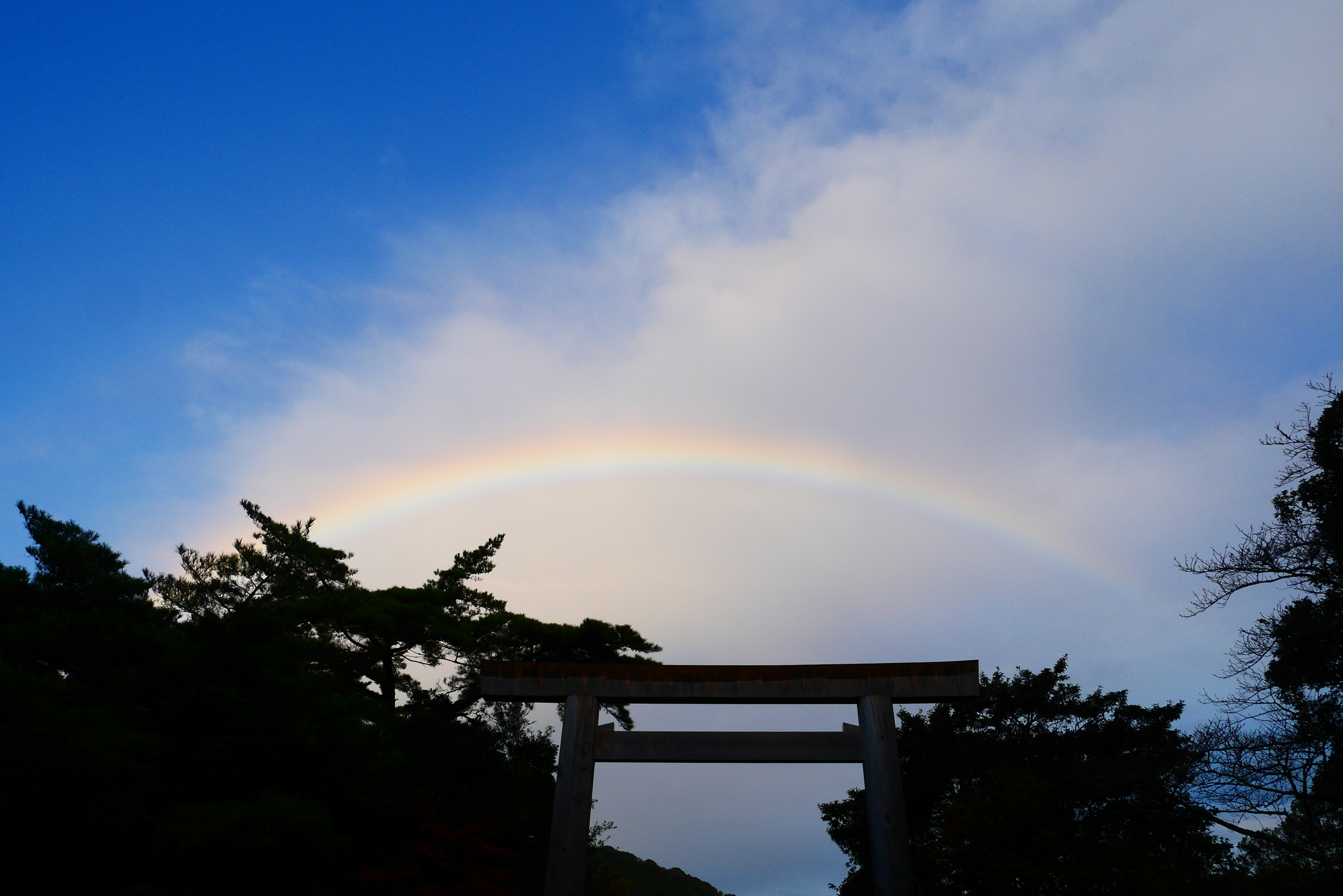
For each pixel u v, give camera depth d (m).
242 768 13.94
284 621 14.01
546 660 23.55
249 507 22.00
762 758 12.97
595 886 18.50
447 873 15.30
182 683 13.09
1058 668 23.23
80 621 11.98
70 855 12.48
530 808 18.41
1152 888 13.34
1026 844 14.73
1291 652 14.50
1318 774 13.51
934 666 13.24
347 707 14.03
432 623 21.14
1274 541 14.74
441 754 19.27
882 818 12.23
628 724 21.56
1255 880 13.37
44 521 16.03
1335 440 15.91
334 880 14.41
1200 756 14.19
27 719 10.08
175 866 13.07
